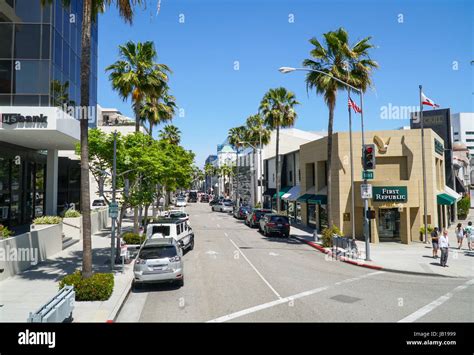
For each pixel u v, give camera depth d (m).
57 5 23.62
